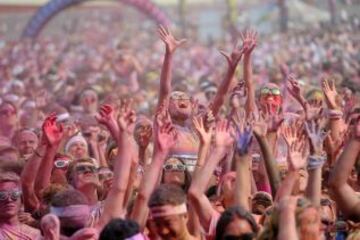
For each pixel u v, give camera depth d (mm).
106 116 15023
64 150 19766
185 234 13773
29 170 16750
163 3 99938
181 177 16609
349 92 23406
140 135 18078
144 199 14562
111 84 37844
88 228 14195
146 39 80500
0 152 19141
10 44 67500
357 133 14633
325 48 58219
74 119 23844
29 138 20453
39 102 29344
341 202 14633
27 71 43812
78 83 38969
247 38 19016
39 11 68438
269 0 84750
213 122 16016
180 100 18531
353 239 14492
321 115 17547
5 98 30562
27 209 16812
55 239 14078
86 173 16438
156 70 42406
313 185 14273
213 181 16938
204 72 47469
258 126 15344
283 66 28078
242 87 19312
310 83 33688
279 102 18531
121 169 14797
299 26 76188
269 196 15492
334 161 16922
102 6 102875
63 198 14438
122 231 13344
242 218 13398
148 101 29984
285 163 16812
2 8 105750
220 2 98438
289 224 12938
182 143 18297
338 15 77062
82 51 69625
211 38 73000
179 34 75438
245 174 14477
